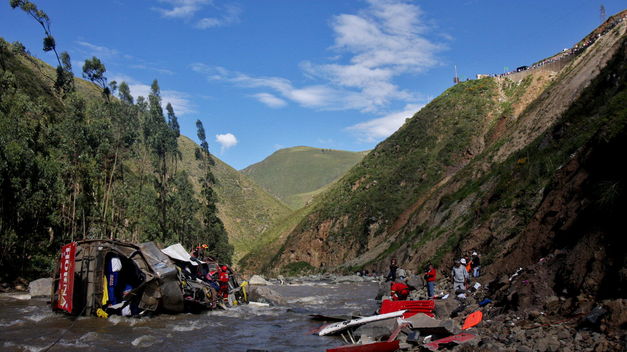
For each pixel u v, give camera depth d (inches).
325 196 3511.3
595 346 278.4
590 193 480.7
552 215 567.2
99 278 563.8
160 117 2645.2
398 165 3070.9
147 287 577.9
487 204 1167.0
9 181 1167.0
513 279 494.6
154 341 429.1
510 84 3142.2
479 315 424.8
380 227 2659.9
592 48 2048.5
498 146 1952.5
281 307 753.6
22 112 1443.2
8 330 466.9
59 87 2637.8
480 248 970.7
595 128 919.0
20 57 3016.7
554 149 1053.2
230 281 791.7
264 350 388.5
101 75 2348.7
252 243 5541.3
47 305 673.0
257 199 6727.4
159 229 2210.9
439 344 357.1
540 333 322.0
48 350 379.6
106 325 509.7
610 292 336.2
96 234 1610.5
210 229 3129.9
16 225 1210.6
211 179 3506.4
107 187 1893.5
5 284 1027.9
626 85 978.1
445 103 3292.3
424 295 737.0
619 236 360.8
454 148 2839.6
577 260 387.5
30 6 1990.7
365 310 712.4
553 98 1836.9
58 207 1519.4
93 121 1604.3
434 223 1673.2
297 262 2992.1
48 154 1450.5
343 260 2716.5
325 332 474.0
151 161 2620.6
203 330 503.8
